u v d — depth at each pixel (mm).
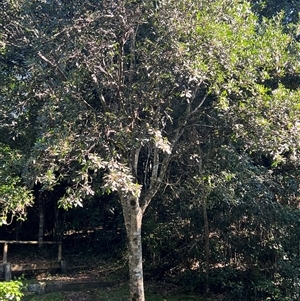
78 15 7414
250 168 7734
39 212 11664
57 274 10031
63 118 6461
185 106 8453
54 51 7309
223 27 6863
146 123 6715
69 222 11922
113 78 7465
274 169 8523
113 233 11297
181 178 8766
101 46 7176
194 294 8891
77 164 6535
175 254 9500
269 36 7707
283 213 7914
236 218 8656
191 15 6961
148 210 9656
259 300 8164
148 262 9805
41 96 7371
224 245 8883
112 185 5406
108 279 9609
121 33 7566
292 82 8641
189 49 6770
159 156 8695
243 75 7027
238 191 7633
